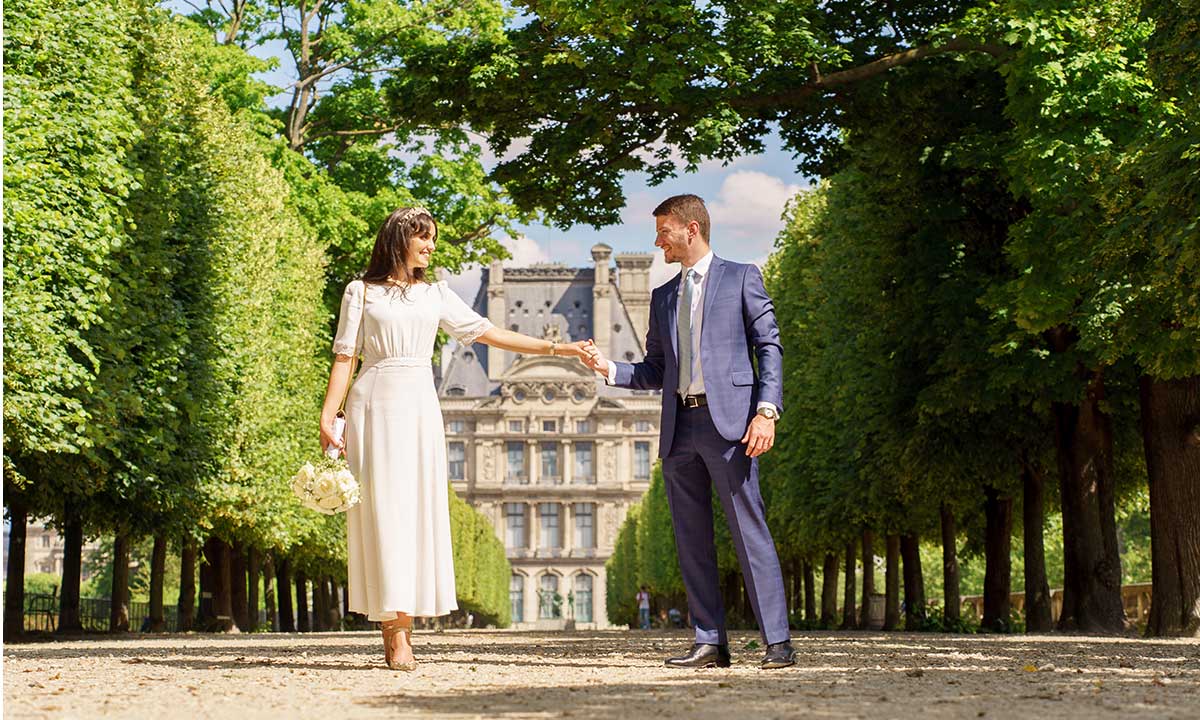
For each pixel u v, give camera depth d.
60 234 19.48
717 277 8.48
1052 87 17.83
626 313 128.88
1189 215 13.99
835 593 46.06
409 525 8.31
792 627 43.22
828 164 20.95
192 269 26.27
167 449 23.55
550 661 9.48
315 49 37.69
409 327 8.43
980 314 22.39
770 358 8.30
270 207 32.72
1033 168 17.92
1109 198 16.16
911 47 20.70
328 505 8.21
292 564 46.44
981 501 30.02
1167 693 6.64
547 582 121.62
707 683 7.07
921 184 22.30
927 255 22.84
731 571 59.09
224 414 27.75
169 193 24.44
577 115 18.78
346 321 8.46
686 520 8.60
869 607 38.22
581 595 121.62
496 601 107.62
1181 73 15.15
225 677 7.76
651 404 122.88
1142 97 17.67
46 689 6.93
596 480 122.06
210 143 30.27
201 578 37.06
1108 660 10.08
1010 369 21.50
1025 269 18.16
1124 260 15.96
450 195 37.34
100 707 5.89
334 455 8.38
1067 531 22.92
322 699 6.18
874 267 24.89
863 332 27.55
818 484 37.06
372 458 8.33
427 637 19.77
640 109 18.58
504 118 19.08
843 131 22.19
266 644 14.62
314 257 34.53
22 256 18.88
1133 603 30.16
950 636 18.86
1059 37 18.02
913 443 24.98
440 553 8.38
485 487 121.56
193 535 29.20
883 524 33.19
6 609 23.31
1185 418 18.39
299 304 33.91
